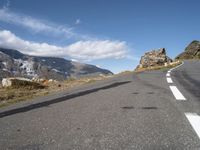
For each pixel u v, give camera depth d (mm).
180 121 4320
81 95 8164
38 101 7641
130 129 3893
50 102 7078
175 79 13633
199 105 5789
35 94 11984
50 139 3506
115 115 4895
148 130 3816
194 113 4926
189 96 7191
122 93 8156
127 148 3072
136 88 9453
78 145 3219
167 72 21156
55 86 15922
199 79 13688
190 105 5789
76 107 5992
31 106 6688
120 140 3373
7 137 3713
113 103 6281
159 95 7438
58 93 9766
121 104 6098
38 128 4168
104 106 5918
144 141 3314
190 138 3418
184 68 29547
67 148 3123
